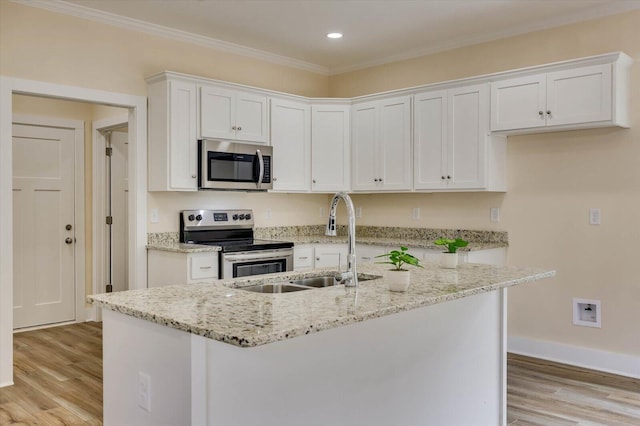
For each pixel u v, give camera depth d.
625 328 3.79
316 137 5.07
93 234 5.43
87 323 5.33
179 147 4.16
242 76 4.98
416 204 5.00
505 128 4.03
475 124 4.20
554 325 4.12
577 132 3.99
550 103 3.79
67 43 3.87
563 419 2.98
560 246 4.09
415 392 2.29
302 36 4.58
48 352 4.33
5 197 3.51
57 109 5.20
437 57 4.85
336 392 1.94
